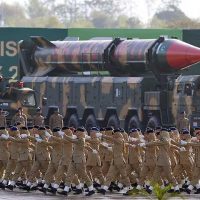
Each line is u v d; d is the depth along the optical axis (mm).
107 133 80938
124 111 123625
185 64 121062
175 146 78125
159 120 119500
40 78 136000
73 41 136000
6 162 81688
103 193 76812
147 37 159750
